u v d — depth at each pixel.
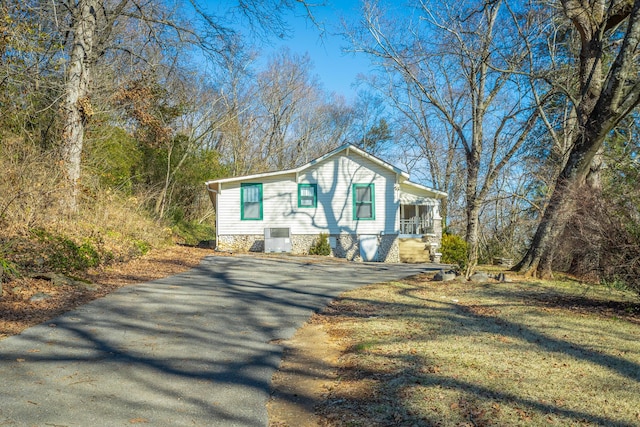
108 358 6.05
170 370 5.75
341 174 24.55
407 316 8.86
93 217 15.47
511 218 31.66
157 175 27.34
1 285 8.49
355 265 19.69
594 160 14.83
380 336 7.39
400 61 24.25
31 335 6.75
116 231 15.92
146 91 20.83
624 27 19.08
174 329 7.60
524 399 4.82
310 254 23.64
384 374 5.63
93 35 17.28
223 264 16.86
